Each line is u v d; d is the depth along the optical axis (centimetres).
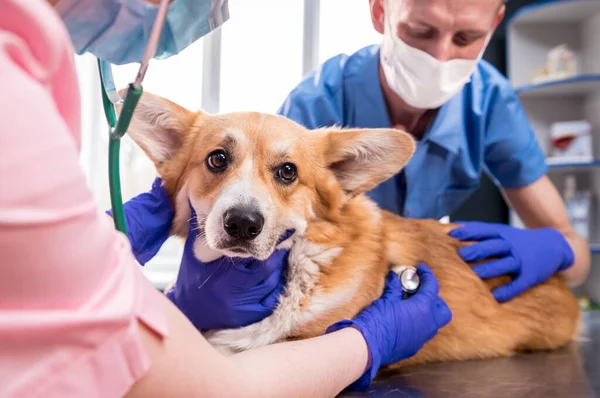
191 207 96
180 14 66
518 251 128
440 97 138
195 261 95
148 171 105
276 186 95
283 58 178
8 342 32
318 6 171
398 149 104
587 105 305
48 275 33
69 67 35
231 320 94
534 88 294
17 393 32
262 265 92
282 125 100
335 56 161
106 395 36
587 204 288
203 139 96
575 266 153
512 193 174
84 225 35
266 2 179
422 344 95
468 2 121
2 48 32
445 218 208
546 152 310
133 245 90
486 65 165
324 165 103
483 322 116
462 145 154
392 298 95
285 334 94
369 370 79
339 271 98
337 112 154
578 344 137
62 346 34
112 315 35
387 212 128
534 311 126
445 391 84
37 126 32
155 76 152
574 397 80
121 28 63
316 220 101
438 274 115
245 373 51
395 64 136
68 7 58
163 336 42
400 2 128
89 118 231
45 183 32
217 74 183
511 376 96
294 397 57
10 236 30
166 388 41
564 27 309
